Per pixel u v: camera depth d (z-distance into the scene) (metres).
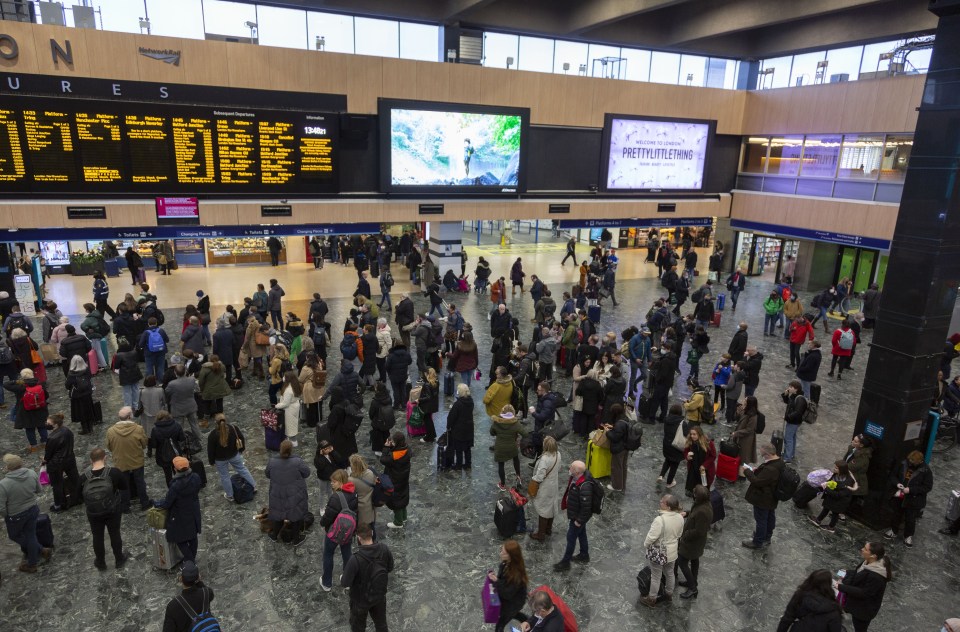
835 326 20.88
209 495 9.78
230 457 9.26
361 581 6.41
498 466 10.25
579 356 13.08
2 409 12.66
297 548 8.52
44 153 15.45
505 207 21.53
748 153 25.78
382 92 18.95
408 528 9.02
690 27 25.33
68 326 13.03
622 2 21.55
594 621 7.30
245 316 15.06
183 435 9.29
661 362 12.50
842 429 12.86
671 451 10.04
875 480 9.44
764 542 8.84
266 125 17.41
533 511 9.60
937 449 12.38
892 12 22.64
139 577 7.88
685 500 9.88
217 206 17.61
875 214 21.31
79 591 7.61
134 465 9.08
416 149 19.58
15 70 15.08
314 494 9.98
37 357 13.13
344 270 27.31
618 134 22.55
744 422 10.74
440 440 10.60
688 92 23.75
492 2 22.12
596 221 23.23
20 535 7.77
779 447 9.40
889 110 20.62
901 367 9.15
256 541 8.66
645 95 22.89
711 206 25.41
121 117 15.90
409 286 24.58
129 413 9.12
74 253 24.38
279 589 7.72
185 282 24.09
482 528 9.06
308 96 17.94
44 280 23.42
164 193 16.81
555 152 22.02
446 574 8.05
